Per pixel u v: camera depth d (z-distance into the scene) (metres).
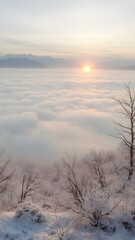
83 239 9.03
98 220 9.90
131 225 9.79
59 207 12.72
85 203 10.25
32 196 15.99
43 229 9.58
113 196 12.50
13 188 19.95
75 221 10.08
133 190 13.91
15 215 10.25
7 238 8.95
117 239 9.12
